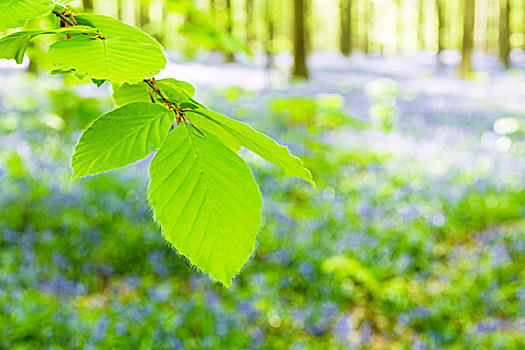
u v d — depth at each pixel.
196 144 0.72
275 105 7.28
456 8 56.84
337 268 6.33
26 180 8.51
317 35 70.75
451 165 11.49
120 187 8.78
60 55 0.67
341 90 21.67
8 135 10.87
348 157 11.25
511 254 7.42
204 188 0.69
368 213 8.53
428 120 16.33
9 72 20.22
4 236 6.98
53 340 4.90
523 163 11.68
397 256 7.28
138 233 7.27
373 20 63.88
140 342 4.93
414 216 8.52
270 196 9.02
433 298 6.28
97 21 0.89
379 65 41.34
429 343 5.23
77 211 7.71
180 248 0.66
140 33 0.90
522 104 19.92
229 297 6.01
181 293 6.18
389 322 5.88
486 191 9.95
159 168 0.70
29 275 6.14
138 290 6.26
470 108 18.53
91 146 0.70
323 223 7.97
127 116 0.74
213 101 14.23
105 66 0.67
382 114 15.01
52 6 0.78
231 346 4.96
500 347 5.06
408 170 11.07
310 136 12.08
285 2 35.41
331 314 5.69
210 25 1.93
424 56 52.56
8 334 4.85
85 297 6.09
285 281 6.29
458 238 8.23
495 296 6.10
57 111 3.92
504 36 40.12
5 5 0.74
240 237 0.67
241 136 0.76
